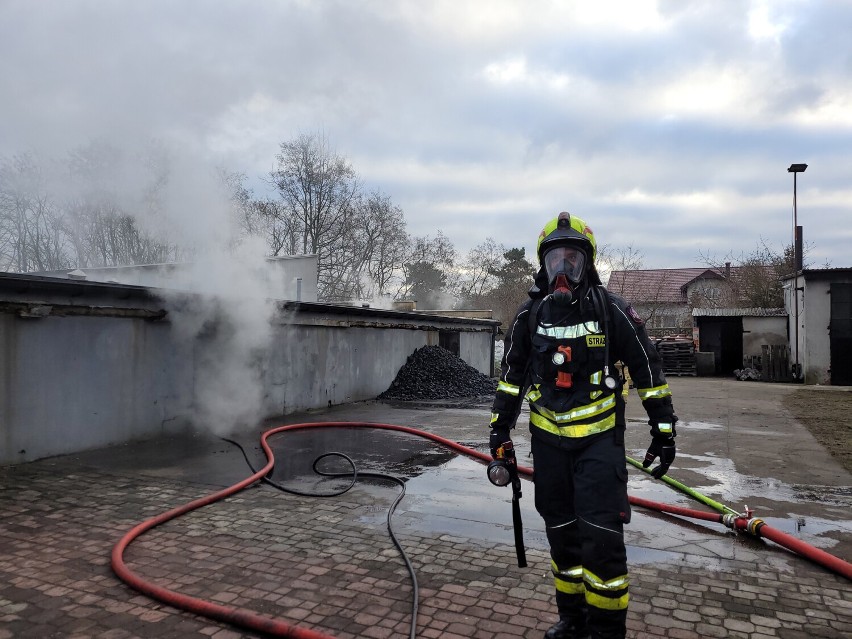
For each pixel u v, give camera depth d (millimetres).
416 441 7652
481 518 4457
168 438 7617
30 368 6121
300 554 3693
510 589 3201
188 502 4801
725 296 35906
